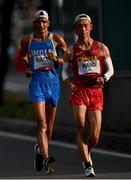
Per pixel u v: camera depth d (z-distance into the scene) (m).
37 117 21.22
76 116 20.31
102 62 20.75
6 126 33.94
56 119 31.88
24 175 21.00
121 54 29.70
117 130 28.64
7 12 42.03
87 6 30.92
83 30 20.30
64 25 32.91
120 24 29.83
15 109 38.03
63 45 21.59
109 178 20.12
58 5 33.53
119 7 29.86
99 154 25.12
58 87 21.67
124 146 26.08
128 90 28.72
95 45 20.55
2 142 28.84
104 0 29.95
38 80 21.45
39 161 21.56
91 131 20.33
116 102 29.11
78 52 20.50
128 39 29.72
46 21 21.38
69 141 28.95
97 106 20.36
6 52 42.59
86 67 20.45
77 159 24.08
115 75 29.09
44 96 21.44
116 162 23.28
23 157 24.64
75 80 20.58
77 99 20.38
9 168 22.34
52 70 21.55
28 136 31.05
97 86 20.42
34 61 21.53
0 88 42.62
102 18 29.94
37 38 21.59
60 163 23.22
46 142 21.06
